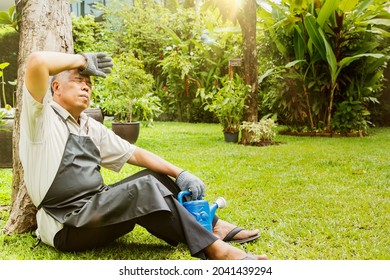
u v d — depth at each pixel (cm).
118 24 1255
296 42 790
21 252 223
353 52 795
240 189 361
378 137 759
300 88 807
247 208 305
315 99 800
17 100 266
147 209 191
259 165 474
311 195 339
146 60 1162
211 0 648
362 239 245
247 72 680
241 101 668
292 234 251
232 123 686
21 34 267
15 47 872
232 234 240
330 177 408
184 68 1026
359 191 353
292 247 233
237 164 478
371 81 810
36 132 204
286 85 805
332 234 251
